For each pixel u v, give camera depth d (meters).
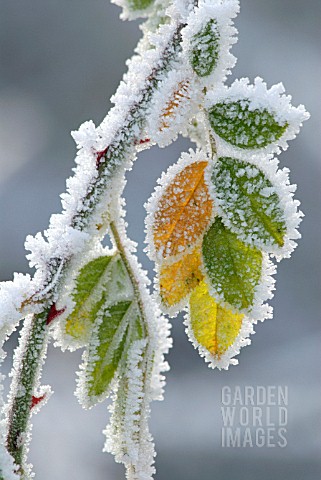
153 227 0.45
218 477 1.30
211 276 0.44
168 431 1.40
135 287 0.46
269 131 0.44
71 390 1.50
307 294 1.81
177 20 0.44
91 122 0.44
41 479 1.35
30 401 0.44
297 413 1.37
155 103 0.44
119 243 0.46
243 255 0.44
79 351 1.57
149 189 1.90
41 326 0.44
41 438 1.41
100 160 0.44
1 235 1.92
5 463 0.43
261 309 0.44
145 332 0.46
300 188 2.00
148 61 0.44
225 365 0.45
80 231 0.44
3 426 0.44
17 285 0.44
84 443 1.41
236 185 0.44
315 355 1.62
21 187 2.05
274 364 1.60
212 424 1.40
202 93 0.44
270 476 1.25
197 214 0.44
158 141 0.44
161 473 1.33
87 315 0.46
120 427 0.45
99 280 0.46
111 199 0.45
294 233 0.44
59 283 0.44
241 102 0.44
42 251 0.44
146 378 0.46
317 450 1.29
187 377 1.56
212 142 0.44
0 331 0.44
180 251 0.45
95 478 1.35
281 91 0.44
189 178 0.44
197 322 0.45
